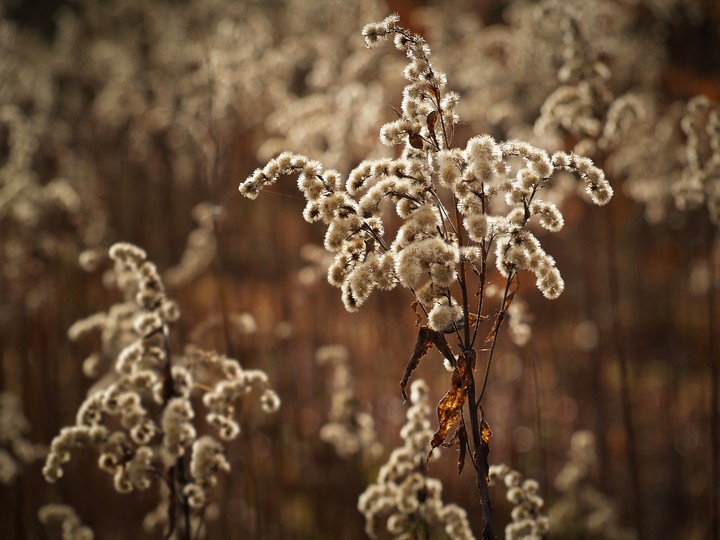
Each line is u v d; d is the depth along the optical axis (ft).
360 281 7.77
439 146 8.44
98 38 36.27
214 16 27.37
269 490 18.76
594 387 22.35
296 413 20.76
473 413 8.14
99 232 23.97
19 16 43.47
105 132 35.91
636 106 14.65
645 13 25.04
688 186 14.89
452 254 7.51
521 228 8.21
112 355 13.80
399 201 8.25
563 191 17.15
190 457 11.23
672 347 25.36
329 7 24.67
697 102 14.28
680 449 21.67
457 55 26.00
